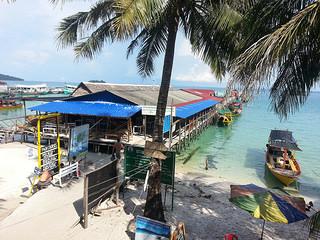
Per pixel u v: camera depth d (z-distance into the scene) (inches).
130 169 502.6
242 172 848.9
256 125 1911.9
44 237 362.0
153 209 418.3
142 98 1073.5
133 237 378.0
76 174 574.9
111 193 487.8
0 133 987.9
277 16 271.6
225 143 1280.8
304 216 347.9
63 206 446.0
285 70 303.7
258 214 347.9
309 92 309.0
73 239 364.2
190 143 1226.0
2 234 363.3
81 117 975.6
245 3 322.0
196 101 1552.7
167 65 396.8
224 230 441.1
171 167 475.2
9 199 494.3
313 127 1888.5
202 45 418.0
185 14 406.6
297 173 768.3
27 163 722.8
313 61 285.1
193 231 427.8
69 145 583.8
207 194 601.9
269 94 329.1
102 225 404.2
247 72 230.5
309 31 229.5
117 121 951.0
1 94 2667.3
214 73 428.5
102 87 1152.2
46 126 919.0
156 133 407.5
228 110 2204.7
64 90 3299.7
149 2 263.6
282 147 916.0
